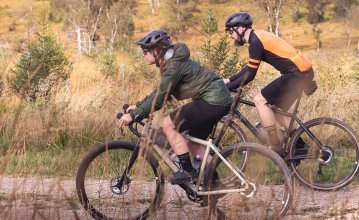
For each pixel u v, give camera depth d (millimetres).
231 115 5773
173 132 5281
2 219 4137
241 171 5180
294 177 6605
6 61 13742
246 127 6645
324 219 5090
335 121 6605
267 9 80000
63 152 4941
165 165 5934
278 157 5137
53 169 6633
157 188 5293
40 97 10875
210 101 5246
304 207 5797
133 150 5406
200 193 5254
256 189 5125
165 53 5230
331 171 6859
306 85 6551
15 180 4500
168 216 5520
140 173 4590
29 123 7992
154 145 5328
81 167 5434
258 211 5004
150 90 12867
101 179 5461
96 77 15812
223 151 5246
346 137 7652
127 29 64625
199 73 5258
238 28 6543
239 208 4641
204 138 5496
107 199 5496
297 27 93188
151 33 5215
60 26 75562
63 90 11797
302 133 6594
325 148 6566
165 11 75688
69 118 9227
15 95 10883
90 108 10453
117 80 14930
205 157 5320
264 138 6570
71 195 5434
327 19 93375
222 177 5273
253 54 6445
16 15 84188
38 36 12422
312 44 83188
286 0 80688
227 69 11367
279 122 6664
